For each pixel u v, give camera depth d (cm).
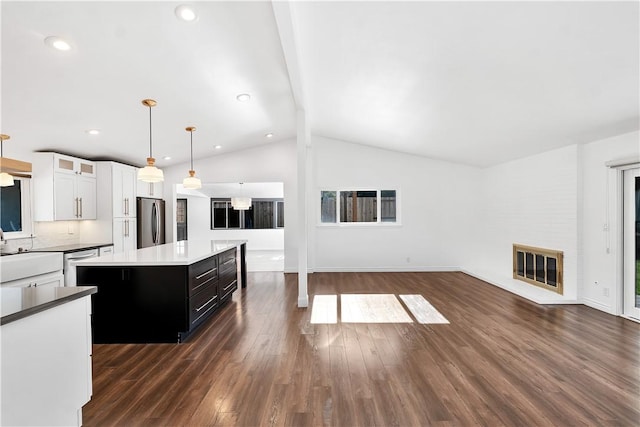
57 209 463
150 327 314
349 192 700
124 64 292
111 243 538
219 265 412
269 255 992
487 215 650
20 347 142
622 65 239
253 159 685
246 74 351
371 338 320
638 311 364
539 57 250
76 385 175
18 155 450
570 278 438
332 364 265
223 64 320
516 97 326
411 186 681
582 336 319
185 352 292
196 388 230
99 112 384
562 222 450
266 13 243
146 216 627
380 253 684
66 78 301
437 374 247
